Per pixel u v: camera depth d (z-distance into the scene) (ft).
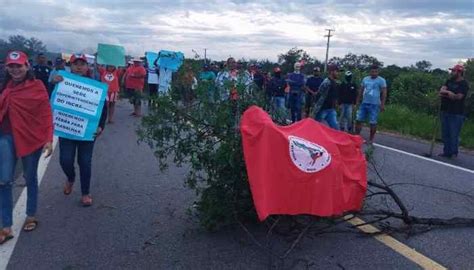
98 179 25.02
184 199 21.63
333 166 15.53
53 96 19.99
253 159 14.79
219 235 17.28
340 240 17.21
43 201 20.98
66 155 20.61
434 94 73.82
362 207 18.45
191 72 17.56
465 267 15.47
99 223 18.43
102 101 20.43
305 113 47.16
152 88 58.13
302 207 14.99
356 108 44.14
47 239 16.79
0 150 16.52
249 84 17.90
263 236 17.12
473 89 62.03
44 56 48.39
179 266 14.93
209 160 16.60
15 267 14.67
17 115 16.58
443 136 36.73
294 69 48.06
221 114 16.62
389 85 86.22
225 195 16.61
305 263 15.30
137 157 30.96
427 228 18.69
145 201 21.27
